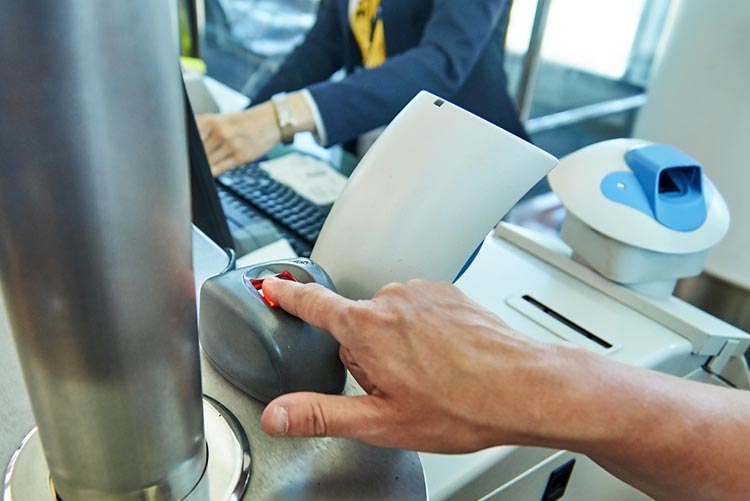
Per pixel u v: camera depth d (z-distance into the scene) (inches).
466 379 13.1
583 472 22.9
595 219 25.7
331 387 15.1
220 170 34.2
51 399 9.6
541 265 28.5
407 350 13.3
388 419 13.1
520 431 13.1
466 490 17.4
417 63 42.3
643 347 23.5
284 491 12.7
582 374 13.8
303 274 16.2
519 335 14.2
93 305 8.4
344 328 13.7
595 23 92.7
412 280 15.1
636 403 14.0
